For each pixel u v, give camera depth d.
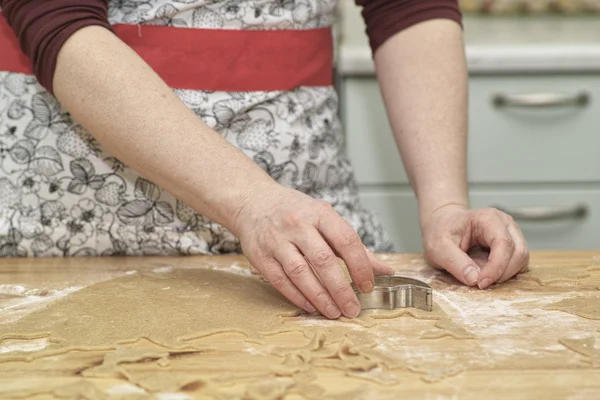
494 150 1.50
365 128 1.48
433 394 0.56
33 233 1.01
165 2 0.96
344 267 0.89
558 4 1.96
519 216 1.52
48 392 0.57
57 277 0.90
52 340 0.67
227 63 0.99
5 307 0.78
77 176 1.00
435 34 1.03
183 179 0.80
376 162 1.49
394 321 0.72
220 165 0.80
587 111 1.48
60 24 0.84
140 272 0.91
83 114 0.84
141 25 0.96
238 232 0.79
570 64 1.44
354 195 1.15
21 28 0.87
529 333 0.68
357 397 0.55
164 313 0.73
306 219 0.73
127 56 0.84
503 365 0.60
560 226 1.54
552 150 1.50
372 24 1.07
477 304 0.77
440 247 0.88
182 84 0.98
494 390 0.56
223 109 0.99
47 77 0.86
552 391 0.56
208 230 1.02
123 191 1.00
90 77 0.82
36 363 0.63
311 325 0.71
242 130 1.01
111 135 0.83
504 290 0.83
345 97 1.46
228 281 0.85
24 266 0.96
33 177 1.01
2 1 0.88
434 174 0.97
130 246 1.02
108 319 0.71
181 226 1.02
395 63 1.04
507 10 1.97
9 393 0.57
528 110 1.48
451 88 1.01
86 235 1.01
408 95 1.02
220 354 0.64
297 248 0.73
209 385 0.58
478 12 1.99
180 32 0.97
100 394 0.56
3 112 1.00
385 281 0.79
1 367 0.62
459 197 0.96
